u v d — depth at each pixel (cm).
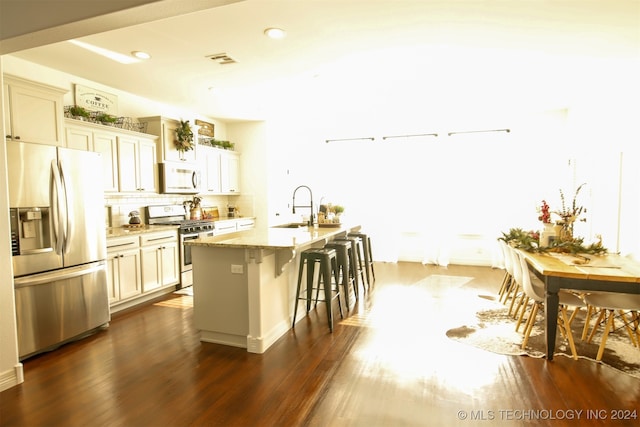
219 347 303
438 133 643
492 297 443
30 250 285
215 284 309
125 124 460
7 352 241
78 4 196
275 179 674
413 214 664
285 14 258
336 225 440
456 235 650
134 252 410
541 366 264
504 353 285
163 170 488
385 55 338
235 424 200
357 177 689
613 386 236
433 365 266
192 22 269
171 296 456
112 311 394
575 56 341
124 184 436
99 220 343
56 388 239
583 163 500
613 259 307
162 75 391
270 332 308
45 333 292
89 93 412
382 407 215
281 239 319
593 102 468
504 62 357
